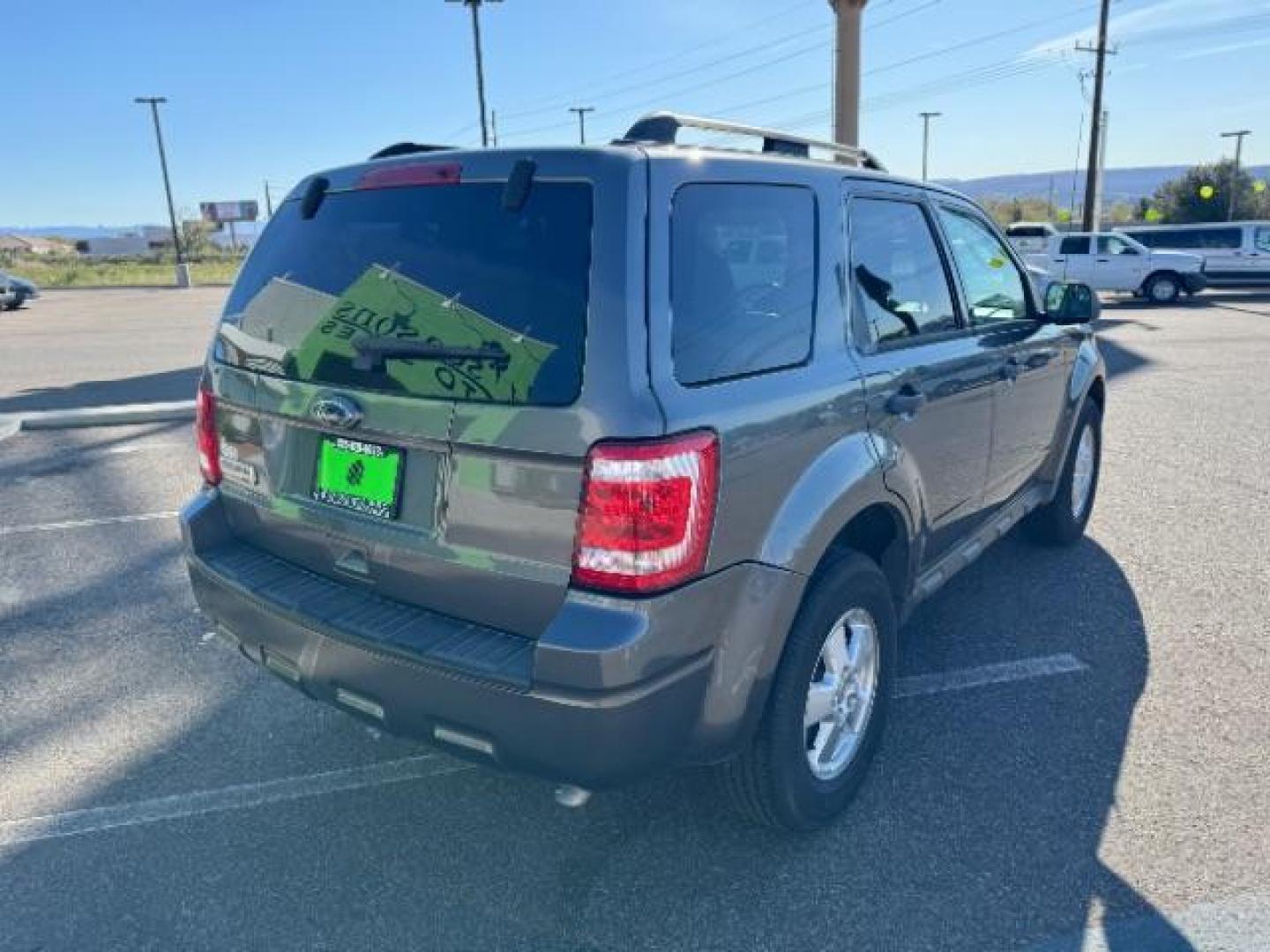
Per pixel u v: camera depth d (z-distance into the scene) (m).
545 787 3.07
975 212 3.92
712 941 2.39
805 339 2.60
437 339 2.25
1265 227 23.69
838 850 2.72
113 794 3.06
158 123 44.59
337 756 3.27
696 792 3.02
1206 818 2.82
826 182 2.83
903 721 3.40
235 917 2.50
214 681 3.81
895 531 3.07
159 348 16.34
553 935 2.43
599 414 2.02
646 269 2.11
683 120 2.54
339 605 2.48
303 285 2.60
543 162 2.24
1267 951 2.30
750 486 2.27
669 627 2.10
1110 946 2.34
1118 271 22.67
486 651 2.18
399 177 2.48
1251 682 3.63
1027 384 4.05
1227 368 11.72
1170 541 5.24
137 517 6.00
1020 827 2.80
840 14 13.52
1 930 2.46
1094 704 3.50
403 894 2.58
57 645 4.15
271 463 2.69
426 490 2.29
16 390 11.55
